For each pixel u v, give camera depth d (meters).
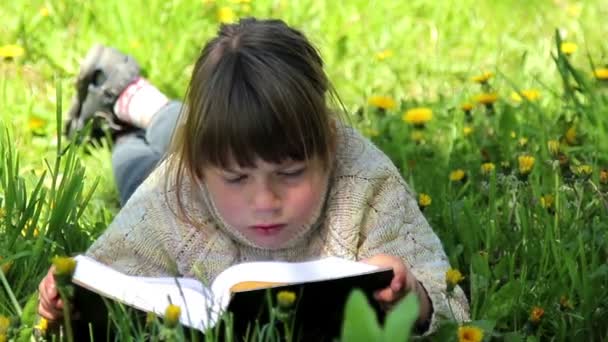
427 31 7.98
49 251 4.62
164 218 4.13
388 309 3.70
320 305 3.67
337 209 4.04
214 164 3.77
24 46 7.31
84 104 6.09
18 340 3.91
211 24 7.90
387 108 6.40
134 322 3.75
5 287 4.26
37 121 6.29
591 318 4.32
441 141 6.19
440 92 7.04
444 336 3.89
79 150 6.00
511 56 7.62
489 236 4.77
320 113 3.81
